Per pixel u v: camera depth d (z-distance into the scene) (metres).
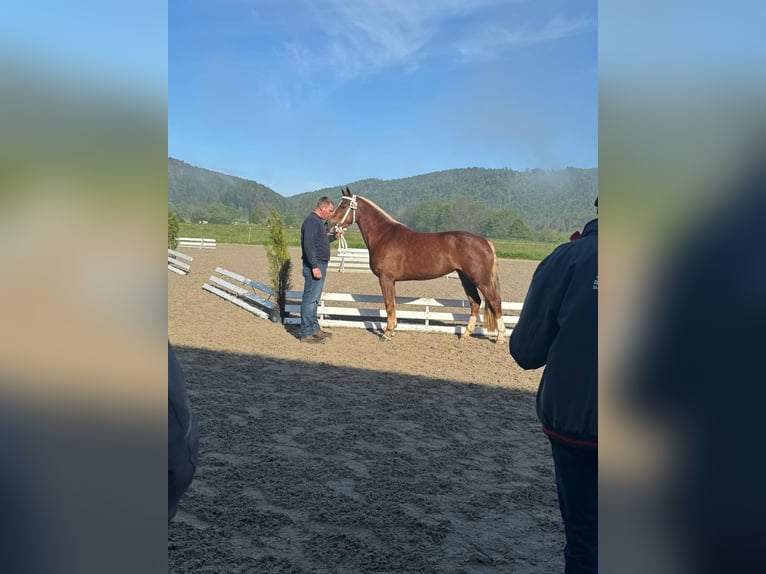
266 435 3.69
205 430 3.73
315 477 3.06
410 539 2.45
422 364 6.01
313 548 2.35
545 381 1.51
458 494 2.93
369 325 7.93
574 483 1.52
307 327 7.01
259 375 5.30
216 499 2.75
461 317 7.96
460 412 4.38
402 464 3.31
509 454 3.54
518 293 12.02
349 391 4.86
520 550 2.41
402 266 7.10
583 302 1.42
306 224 6.81
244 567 2.18
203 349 6.31
